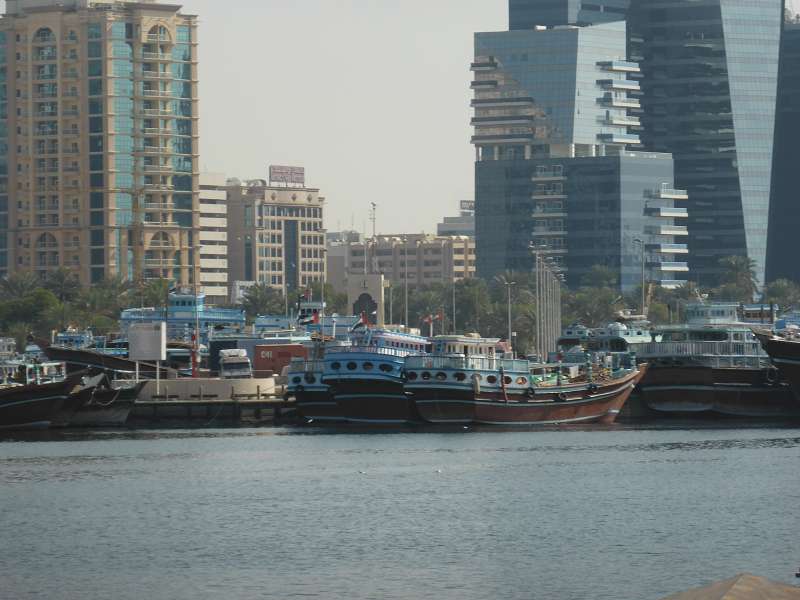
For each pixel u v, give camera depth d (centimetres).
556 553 15800
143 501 19450
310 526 17488
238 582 14738
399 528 17275
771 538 16412
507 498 19212
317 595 14200
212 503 19225
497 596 14075
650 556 15588
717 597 10569
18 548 16425
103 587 14612
